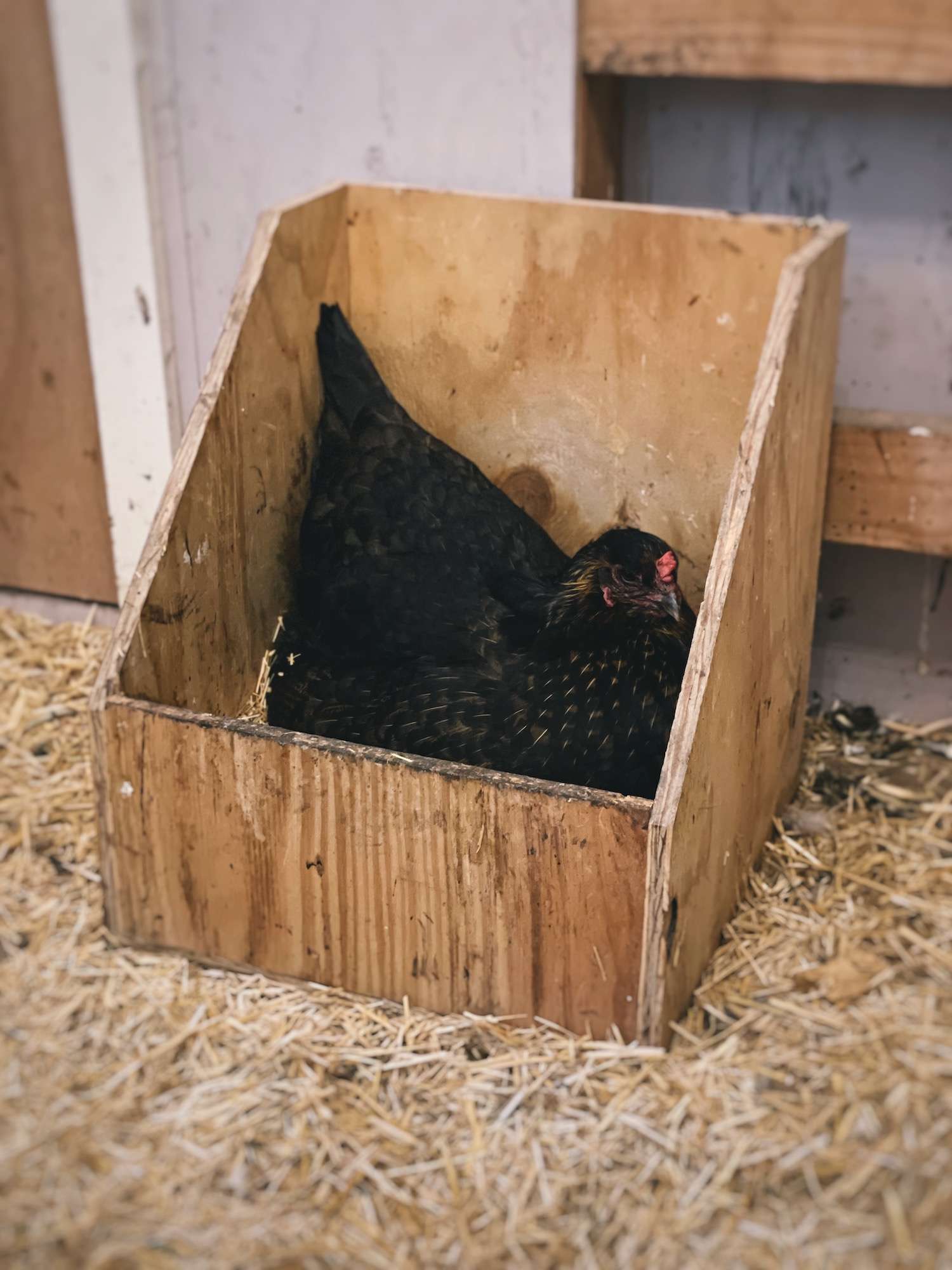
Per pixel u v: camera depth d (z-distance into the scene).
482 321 0.95
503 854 0.68
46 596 1.16
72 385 1.07
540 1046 0.71
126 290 1.02
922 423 0.88
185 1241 0.62
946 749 0.97
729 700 0.70
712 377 0.90
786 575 0.79
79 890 0.85
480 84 0.91
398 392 0.99
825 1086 0.67
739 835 0.78
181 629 0.78
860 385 0.97
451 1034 0.72
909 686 1.00
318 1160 0.65
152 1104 0.69
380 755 0.68
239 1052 0.72
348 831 0.70
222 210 1.01
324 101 0.96
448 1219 0.63
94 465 1.10
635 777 0.78
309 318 0.91
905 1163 0.63
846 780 0.93
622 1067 0.69
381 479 0.88
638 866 0.65
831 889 0.82
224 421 0.81
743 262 0.87
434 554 0.86
